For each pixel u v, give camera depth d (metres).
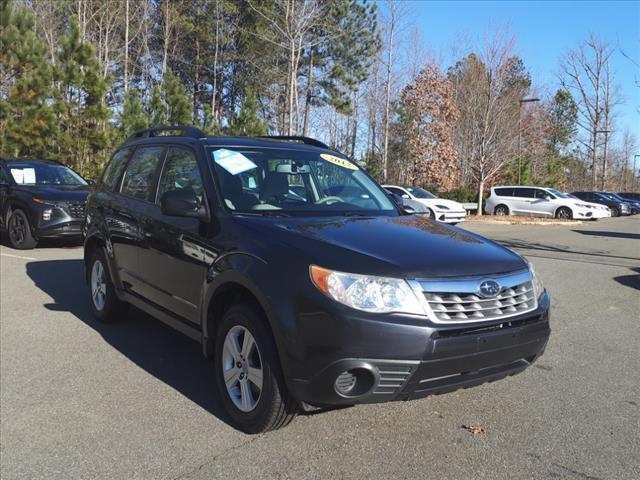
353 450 3.39
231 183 4.24
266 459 3.27
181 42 43.09
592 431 3.72
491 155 28.41
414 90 36.91
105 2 33.72
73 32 17.97
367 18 36.44
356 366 3.02
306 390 3.14
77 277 8.34
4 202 11.04
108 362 4.86
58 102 17.16
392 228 3.92
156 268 4.66
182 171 4.64
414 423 3.77
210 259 3.87
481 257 3.50
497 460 3.31
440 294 3.16
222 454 3.32
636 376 4.78
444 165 36.78
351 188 4.88
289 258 3.32
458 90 36.25
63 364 4.80
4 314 6.32
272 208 4.20
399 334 3.02
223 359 3.72
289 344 3.17
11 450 3.38
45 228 10.37
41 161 12.01
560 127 58.78
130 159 5.71
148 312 4.93
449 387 3.23
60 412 3.89
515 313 3.41
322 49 36.41
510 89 30.00
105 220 5.64
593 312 7.12
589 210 27.44
